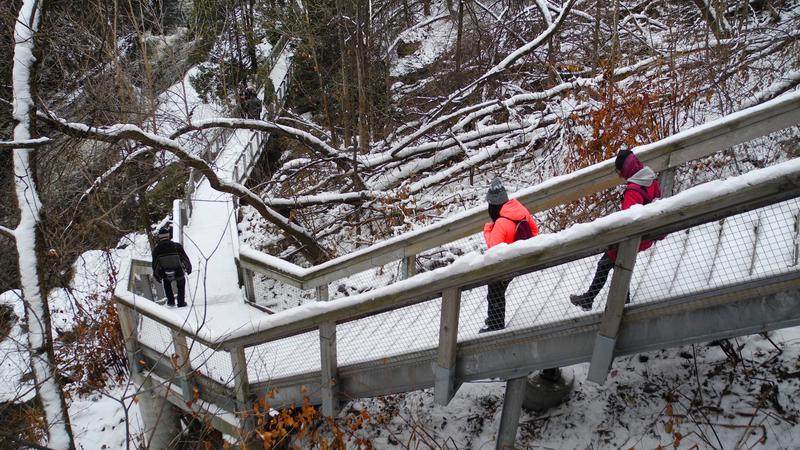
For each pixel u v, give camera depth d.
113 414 8.05
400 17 23.58
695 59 8.67
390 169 11.97
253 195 9.21
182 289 8.02
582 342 3.94
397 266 8.31
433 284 4.06
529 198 5.52
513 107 11.57
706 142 4.69
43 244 5.92
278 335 5.03
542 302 4.29
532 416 5.55
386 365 4.75
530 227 4.32
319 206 11.78
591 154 7.29
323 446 5.60
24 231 5.79
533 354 4.15
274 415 5.80
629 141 7.00
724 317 3.50
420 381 4.63
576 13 13.05
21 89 5.92
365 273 8.55
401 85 19.86
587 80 8.95
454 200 9.52
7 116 8.16
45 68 9.21
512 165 9.88
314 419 6.30
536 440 5.31
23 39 5.95
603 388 5.52
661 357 5.57
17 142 5.55
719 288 3.47
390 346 4.81
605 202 6.95
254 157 14.83
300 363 5.41
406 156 11.41
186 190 11.53
